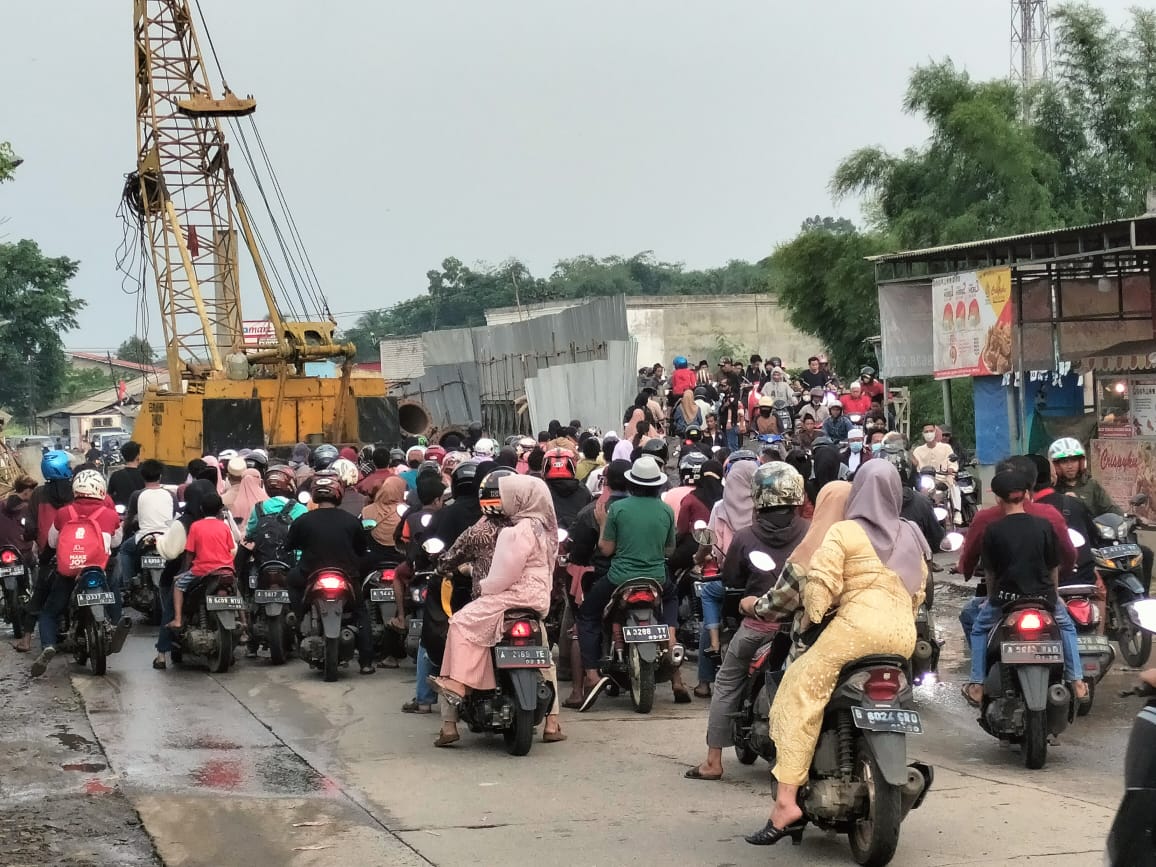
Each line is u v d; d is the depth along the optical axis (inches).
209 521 479.2
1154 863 146.9
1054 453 439.8
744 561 317.4
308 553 464.4
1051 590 335.6
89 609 473.7
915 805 250.5
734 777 321.7
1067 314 813.9
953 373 845.2
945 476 780.0
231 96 1153.4
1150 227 684.1
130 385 3531.0
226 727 384.8
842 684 245.8
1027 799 296.8
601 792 307.9
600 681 413.7
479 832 275.3
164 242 1139.3
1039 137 1384.1
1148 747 150.3
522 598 346.6
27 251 3117.6
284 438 1008.2
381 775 325.4
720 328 2217.0
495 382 1539.1
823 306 1503.4
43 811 293.6
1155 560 633.6
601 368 1189.7
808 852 260.2
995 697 334.3
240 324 1166.3
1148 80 1386.6
